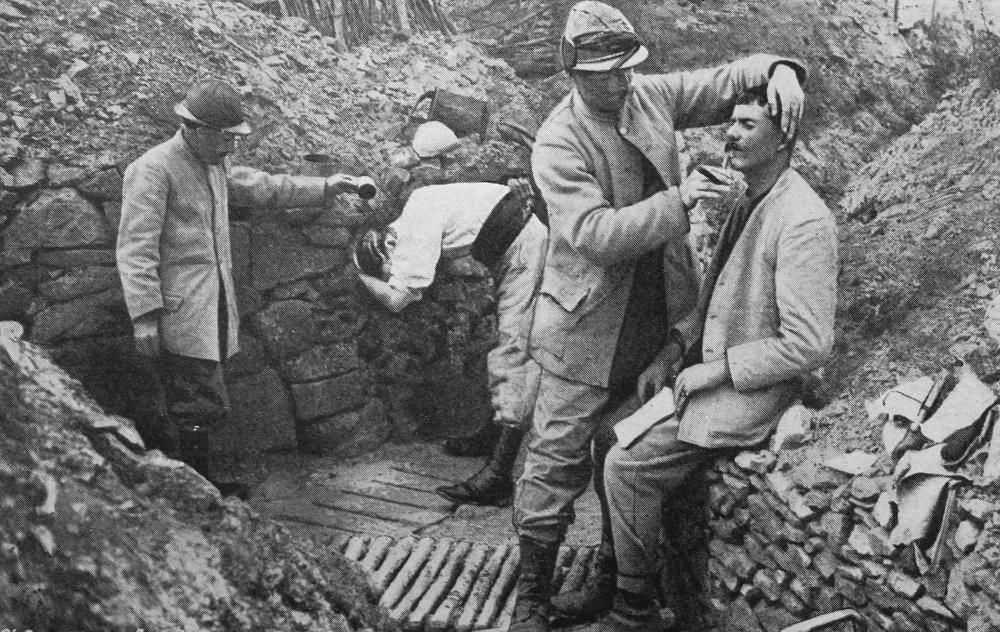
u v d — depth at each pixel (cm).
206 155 425
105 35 498
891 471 309
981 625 272
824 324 339
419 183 542
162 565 205
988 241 389
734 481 352
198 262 428
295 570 239
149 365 475
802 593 326
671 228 355
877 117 668
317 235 513
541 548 390
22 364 228
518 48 645
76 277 459
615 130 374
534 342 394
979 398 298
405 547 433
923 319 372
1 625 163
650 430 361
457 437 538
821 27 687
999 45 511
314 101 552
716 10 670
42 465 199
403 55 612
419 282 494
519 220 485
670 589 407
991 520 277
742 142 344
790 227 341
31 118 461
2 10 482
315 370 519
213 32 537
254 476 503
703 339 363
